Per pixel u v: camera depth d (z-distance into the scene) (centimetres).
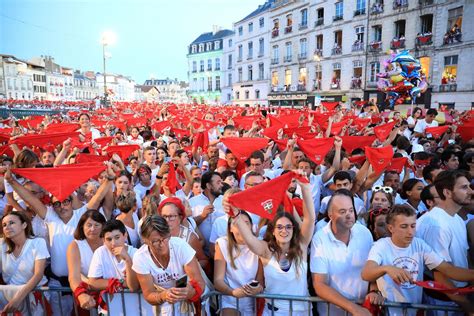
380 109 2477
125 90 14825
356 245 350
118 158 616
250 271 366
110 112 2436
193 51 7444
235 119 1279
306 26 4053
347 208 339
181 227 424
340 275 345
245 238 340
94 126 1341
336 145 608
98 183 556
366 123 1227
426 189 396
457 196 346
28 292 373
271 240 354
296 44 4250
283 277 347
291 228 345
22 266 389
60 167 437
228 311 363
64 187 425
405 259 324
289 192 500
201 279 341
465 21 2591
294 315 350
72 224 438
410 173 668
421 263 328
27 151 532
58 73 9662
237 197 338
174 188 537
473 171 571
